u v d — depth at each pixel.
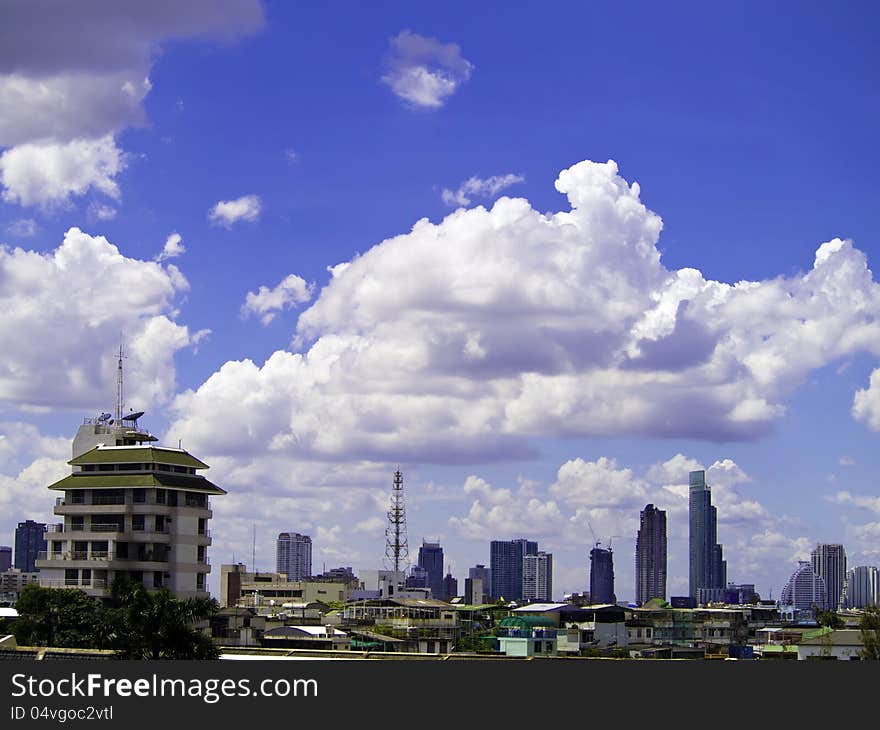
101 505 169.75
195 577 171.12
